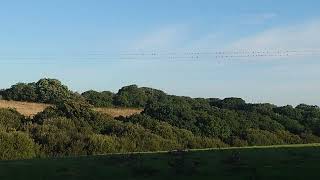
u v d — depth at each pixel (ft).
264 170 68.13
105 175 67.82
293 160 77.87
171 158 80.18
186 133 196.75
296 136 237.66
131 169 71.51
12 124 170.60
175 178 64.85
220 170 69.00
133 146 168.35
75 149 152.66
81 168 73.41
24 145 144.15
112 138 165.78
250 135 215.51
